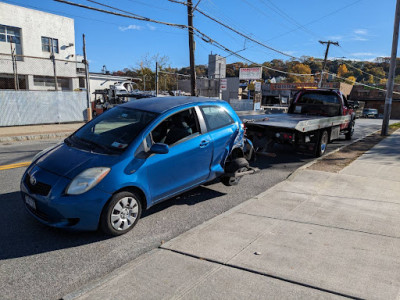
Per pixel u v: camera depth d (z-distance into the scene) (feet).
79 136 15.61
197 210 16.61
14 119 56.65
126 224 13.47
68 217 12.14
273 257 11.10
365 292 9.11
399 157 30.01
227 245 12.04
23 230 13.67
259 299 8.83
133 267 10.50
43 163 13.69
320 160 29.12
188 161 15.76
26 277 10.35
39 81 88.99
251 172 19.51
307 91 39.96
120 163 13.05
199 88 130.11
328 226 13.85
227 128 18.29
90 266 11.07
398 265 10.58
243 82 175.42
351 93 202.59
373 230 13.42
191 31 58.70
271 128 28.09
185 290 9.23
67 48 94.43
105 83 133.69
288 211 15.78
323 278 9.80
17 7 82.64
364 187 20.04
